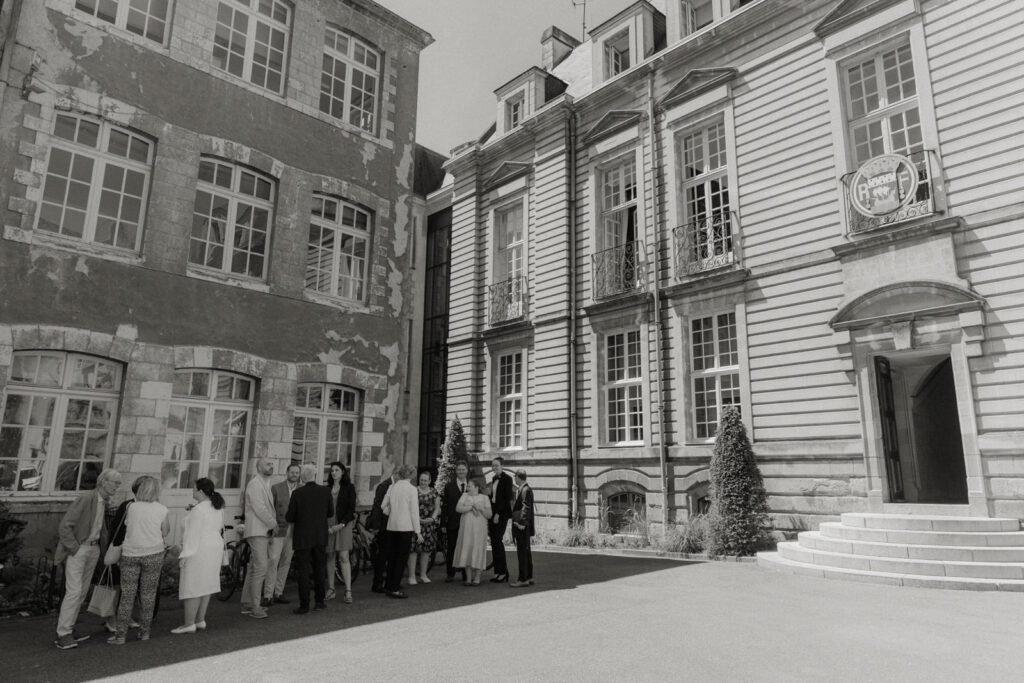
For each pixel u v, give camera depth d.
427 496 10.22
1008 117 11.19
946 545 9.87
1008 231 10.92
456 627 6.98
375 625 7.12
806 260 13.38
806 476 12.84
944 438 15.48
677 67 16.61
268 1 12.67
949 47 11.99
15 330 8.95
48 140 9.62
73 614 6.33
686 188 16.36
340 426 12.59
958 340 11.22
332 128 13.11
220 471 10.73
